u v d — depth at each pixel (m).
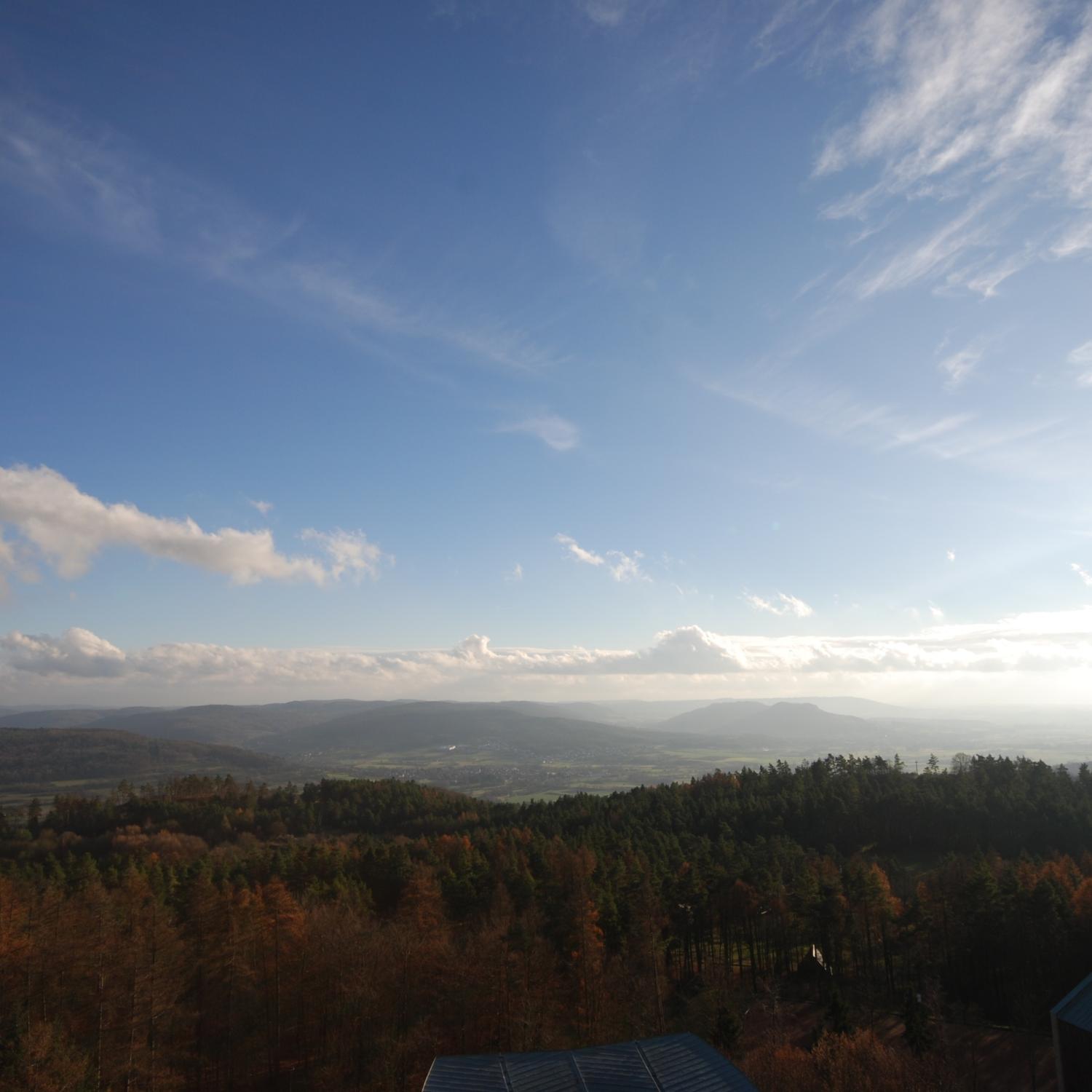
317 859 79.81
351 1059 48.59
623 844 83.94
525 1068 24.86
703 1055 25.75
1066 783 102.31
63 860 99.62
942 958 61.19
